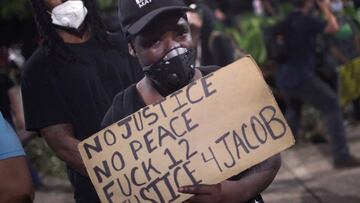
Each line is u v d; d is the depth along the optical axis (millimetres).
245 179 2371
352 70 6285
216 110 2318
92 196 2883
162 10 2266
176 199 2307
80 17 2926
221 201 2295
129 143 2340
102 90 2922
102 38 2969
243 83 2318
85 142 2355
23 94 2912
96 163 2354
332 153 6426
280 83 6605
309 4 6375
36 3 2900
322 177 6188
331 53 7141
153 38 2322
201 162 2301
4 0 7055
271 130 2297
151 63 2348
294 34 6355
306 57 6391
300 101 7148
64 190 6617
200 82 2330
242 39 8375
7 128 2193
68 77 2889
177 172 2309
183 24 2338
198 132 2314
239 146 2299
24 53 7555
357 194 5504
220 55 4520
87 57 2930
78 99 2898
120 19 2418
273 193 5836
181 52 2324
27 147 7352
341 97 6336
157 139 2328
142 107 2445
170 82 2355
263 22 8758
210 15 4566
